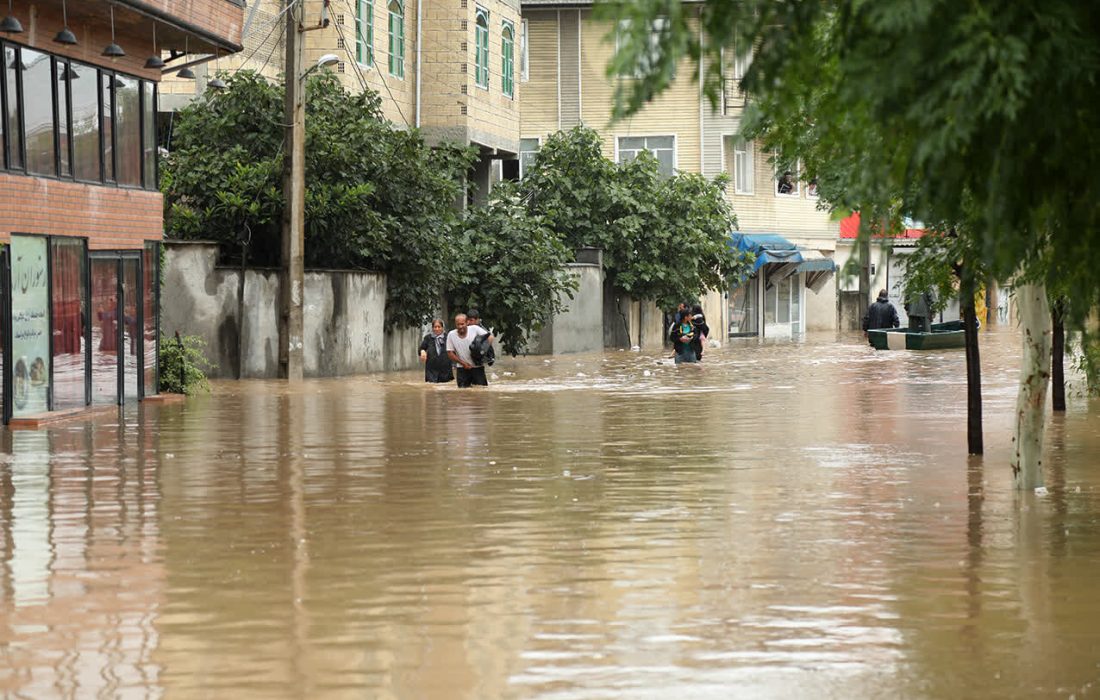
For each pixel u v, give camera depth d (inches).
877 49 301.3
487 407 1298.0
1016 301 826.8
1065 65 287.1
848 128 348.8
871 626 465.1
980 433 912.3
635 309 2755.9
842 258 3553.2
